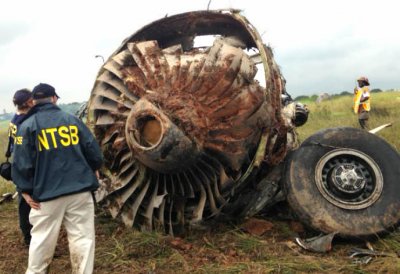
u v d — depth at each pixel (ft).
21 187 10.88
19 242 15.87
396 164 14.96
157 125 13.71
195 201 15.28
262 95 14.43
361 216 14.40
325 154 15.33
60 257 14.28
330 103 69.46
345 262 12.98
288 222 16.35
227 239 14.97
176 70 14.42
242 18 15.56
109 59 16.34
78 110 19.77
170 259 13.55
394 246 13.82
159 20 16.62
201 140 13.87
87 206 11.27
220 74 14.24
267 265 12.80
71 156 11.04
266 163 15.17
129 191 15.20
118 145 14.93
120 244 14.48
